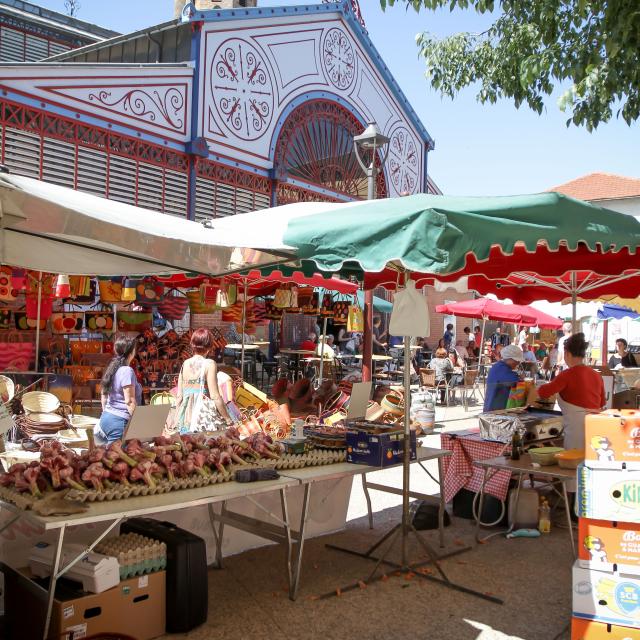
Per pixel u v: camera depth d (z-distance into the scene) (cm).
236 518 500
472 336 2445
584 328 1938
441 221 393
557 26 740
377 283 747
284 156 1648
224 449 454
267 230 516
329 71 1769
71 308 1164
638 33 637
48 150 1138
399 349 2084
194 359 627
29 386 713
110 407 611
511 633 409
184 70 1373
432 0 696
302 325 1809
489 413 693
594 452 363
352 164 1892
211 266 462
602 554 359
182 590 397
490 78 823
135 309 1079
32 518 339
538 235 433
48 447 384
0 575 396
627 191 3011
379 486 616
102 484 378
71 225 373
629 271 621
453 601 457
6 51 1599
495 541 598
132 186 1286
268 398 892
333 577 496
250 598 454
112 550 382
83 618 352
